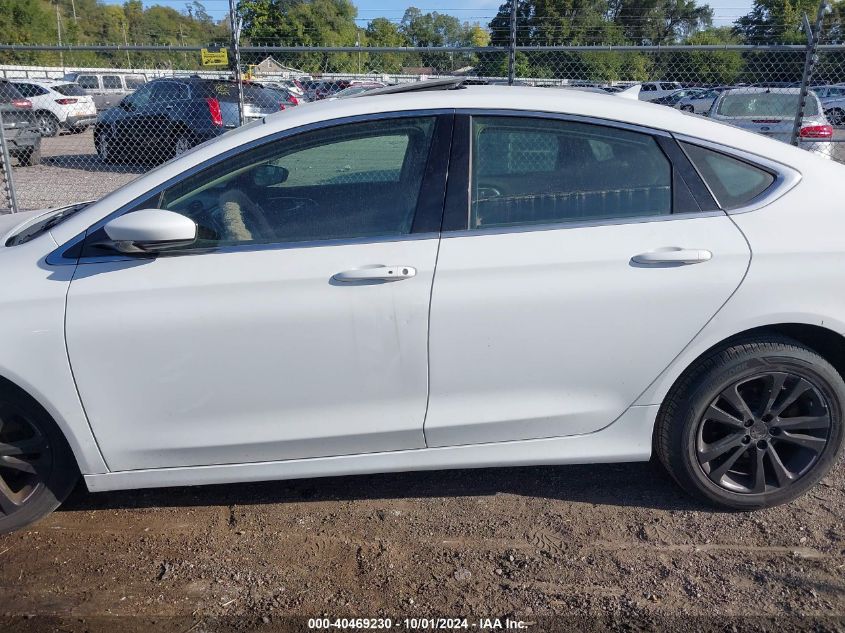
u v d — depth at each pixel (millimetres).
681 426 2834
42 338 2568
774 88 9391
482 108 2770
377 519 2979
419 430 2773
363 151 2754
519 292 2633
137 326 2586
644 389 2791
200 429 2730
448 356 2680
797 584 2557
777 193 2752
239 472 2809
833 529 2855
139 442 2729
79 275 2604
